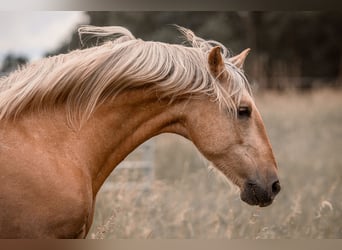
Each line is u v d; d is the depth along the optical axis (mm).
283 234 8734
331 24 44219
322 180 13148
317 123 25125
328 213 9336
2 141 4934
